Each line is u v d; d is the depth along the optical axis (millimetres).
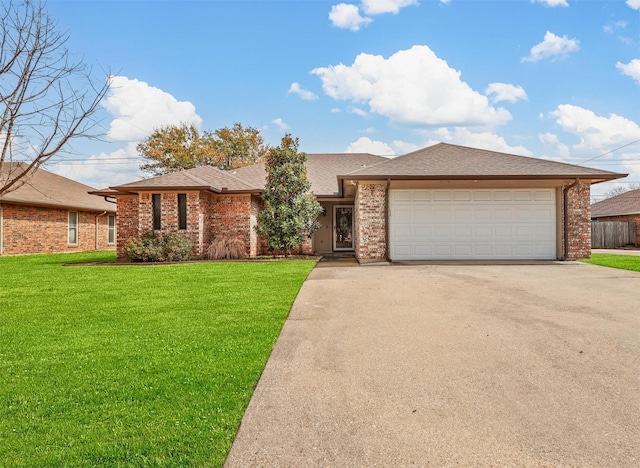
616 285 7797
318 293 7176
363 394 3119
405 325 5062
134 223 16641
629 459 2244
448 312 5707
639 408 2852
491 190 12898
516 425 2631
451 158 13805
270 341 4414
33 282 8867
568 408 2859
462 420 2705
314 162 21156
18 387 3215
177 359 3854
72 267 12320
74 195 22422
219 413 2789
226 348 4184
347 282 8391
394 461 2248
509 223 12891
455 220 12906
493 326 4961
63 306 6281
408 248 12906
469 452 2328
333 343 4371
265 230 14711
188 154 34812
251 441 2451
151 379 3373
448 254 12898
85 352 4074
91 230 22734
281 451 2348
